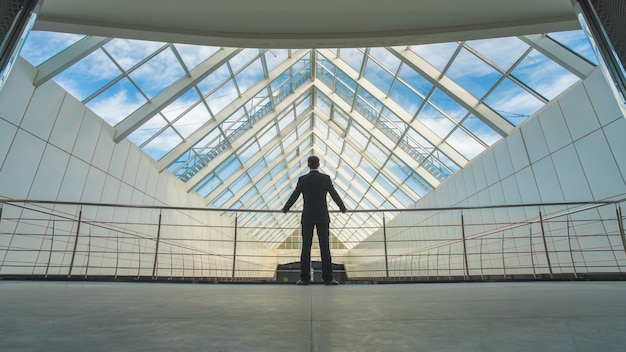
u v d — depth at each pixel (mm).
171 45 6523
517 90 6398
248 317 963
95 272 6367
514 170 6680
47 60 5230
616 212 4129
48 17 4004
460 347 595
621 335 694
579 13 1587
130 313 1045
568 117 5383
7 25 1363
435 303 1343
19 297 1555
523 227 6324
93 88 6156
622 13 1409
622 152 4508
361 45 4719
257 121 11125
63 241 5527
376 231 16875
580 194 5145
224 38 4531
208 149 10172
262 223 19031
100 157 6613
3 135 4664
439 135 9031
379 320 903
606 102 4734
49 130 5422
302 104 13250
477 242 7863
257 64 9156
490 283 3586
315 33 4551
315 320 905
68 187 5801
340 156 15305
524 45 5719
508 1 3857
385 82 9258
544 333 719
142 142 8031
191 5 4000
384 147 11641
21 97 4918
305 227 3223
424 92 8312
